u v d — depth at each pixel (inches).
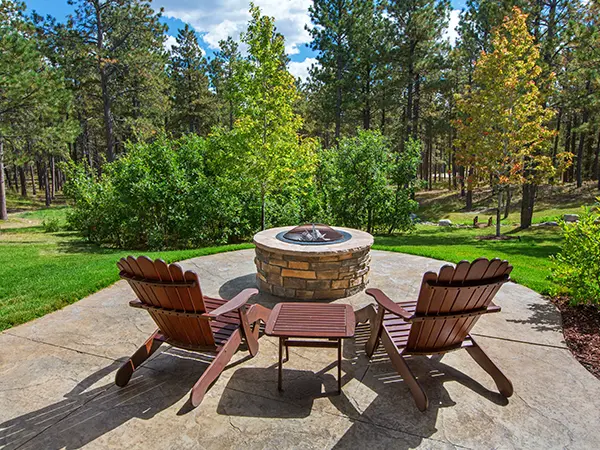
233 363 116.1
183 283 89.8
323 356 120.8
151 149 355.3
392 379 107.1
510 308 161.6
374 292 112.0
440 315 93.3
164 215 352.5
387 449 79.3
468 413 91.6
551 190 879.1
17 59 505.4
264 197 358.0
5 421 88.2
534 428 86.0
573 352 122.6
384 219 468.1
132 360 103.3
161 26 743.7
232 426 86.4
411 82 764.0
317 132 1268.5
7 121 559.8
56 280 199.3
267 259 177.0
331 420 88.7
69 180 491.8
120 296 175.5
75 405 94.4
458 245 390.0
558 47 479.8
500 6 527.5
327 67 810.2
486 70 437.7
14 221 658.8
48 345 127.0
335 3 774.5
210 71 1106.7
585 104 468.1
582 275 152.2
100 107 858.8
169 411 92.0
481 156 466.0
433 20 709.9
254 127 320.2
